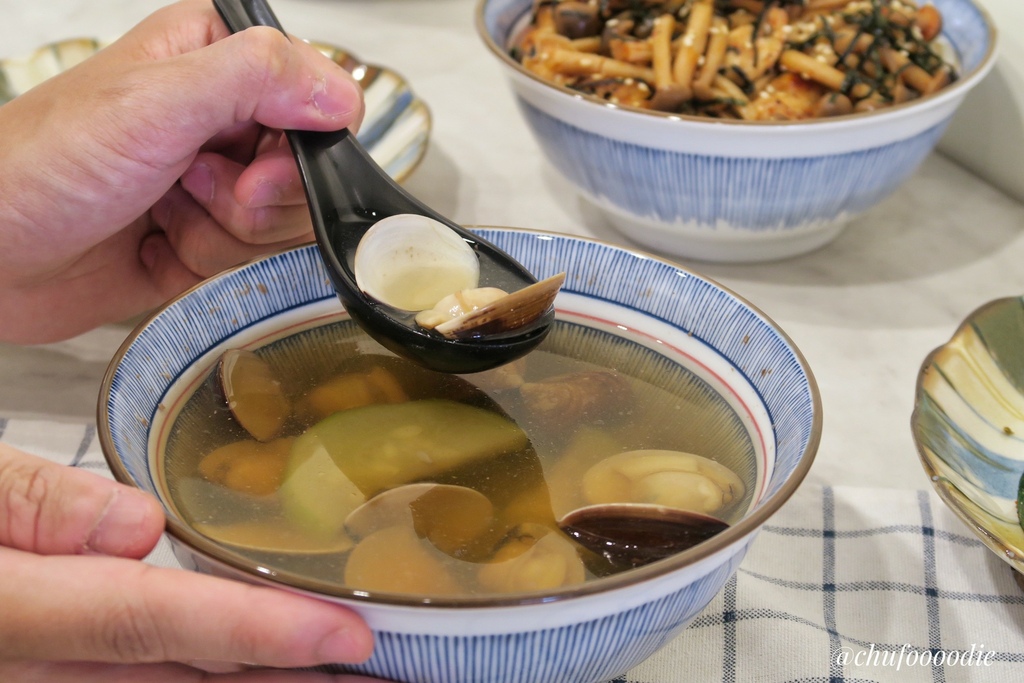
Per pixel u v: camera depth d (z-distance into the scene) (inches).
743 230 20.7
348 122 16.9
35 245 18.1
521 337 15.2
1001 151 23.9
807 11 23.4
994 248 22.8
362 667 12.9
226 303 16.1
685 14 23.2
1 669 14.2
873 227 23.4
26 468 13.7
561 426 15.7
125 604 12.8
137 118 17.0
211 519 14.2
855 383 19.5
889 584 16.1
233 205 18.9
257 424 15.4
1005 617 15.7
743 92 22.2
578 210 23.8
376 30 32.6
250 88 16.6
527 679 12.9
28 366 19.7
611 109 19.6
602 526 14.0
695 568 12.5
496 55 21.4
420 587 13.4
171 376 15.4
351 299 15.4
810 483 17.6
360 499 14.5
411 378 16.3
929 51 23.0
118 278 20.5
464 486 14.7
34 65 24.8
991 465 16.5
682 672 15.0
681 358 16.4
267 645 12.4
